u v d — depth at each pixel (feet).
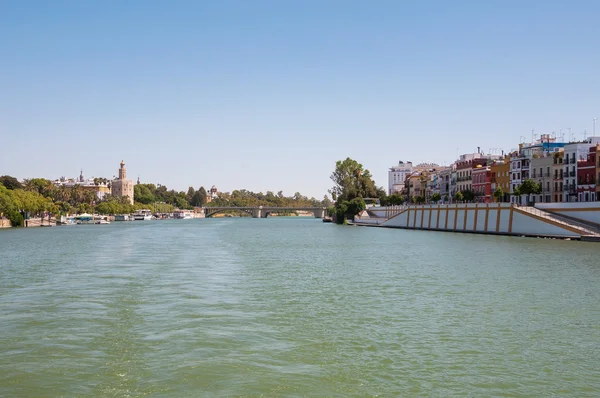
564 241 385.91
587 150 485.15
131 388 90.43
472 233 516.73
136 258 285.43
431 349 109.29
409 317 136.36
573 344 112.78
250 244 397.80
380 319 134.31
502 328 125.39
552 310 144.25
